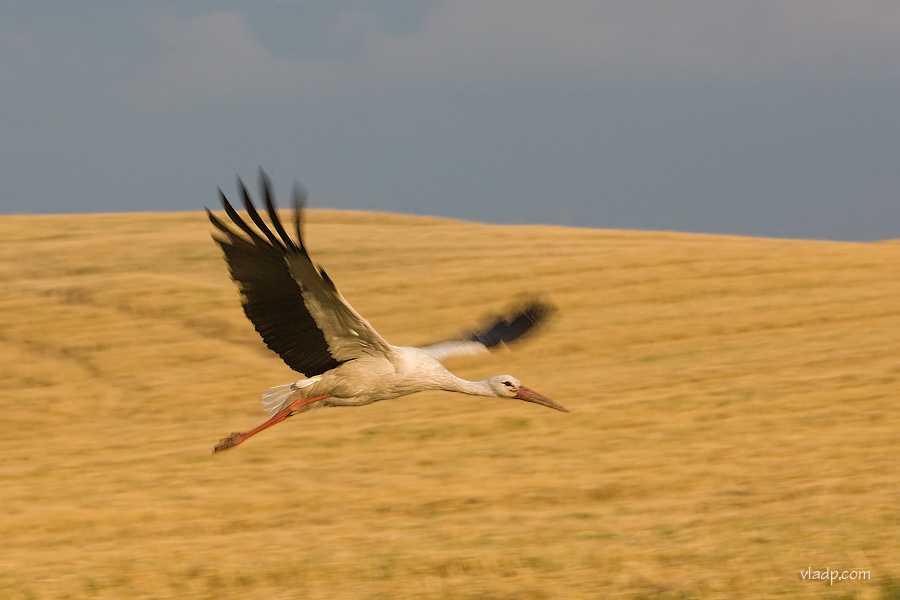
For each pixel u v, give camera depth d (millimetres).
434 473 15273
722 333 25484
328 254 37438
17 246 39031
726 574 9492
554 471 14891
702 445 15797
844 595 8742
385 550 11219
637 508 12617
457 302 30109
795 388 19000
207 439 18969
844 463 13922
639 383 20891
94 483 16031
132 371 24484
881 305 26953
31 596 10391
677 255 33969
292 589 10211
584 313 28188
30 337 27125
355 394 9695
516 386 10867
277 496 14453
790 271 31344
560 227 44969
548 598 9320
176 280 31938
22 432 20703
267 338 8711
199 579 10633
